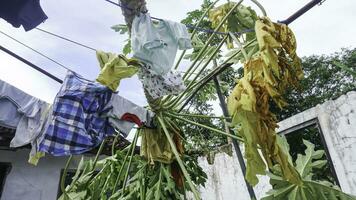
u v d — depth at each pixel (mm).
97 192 4078
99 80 2643
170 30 2973
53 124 3096
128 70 2750
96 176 4137
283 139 3424
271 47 2346
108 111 3127
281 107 2398
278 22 2879
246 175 2346
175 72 3246
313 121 6438
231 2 4078
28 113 3395
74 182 4133
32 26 2518
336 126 5855
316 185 3129
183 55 4098
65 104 3156
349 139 5574
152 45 2789
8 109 3334
